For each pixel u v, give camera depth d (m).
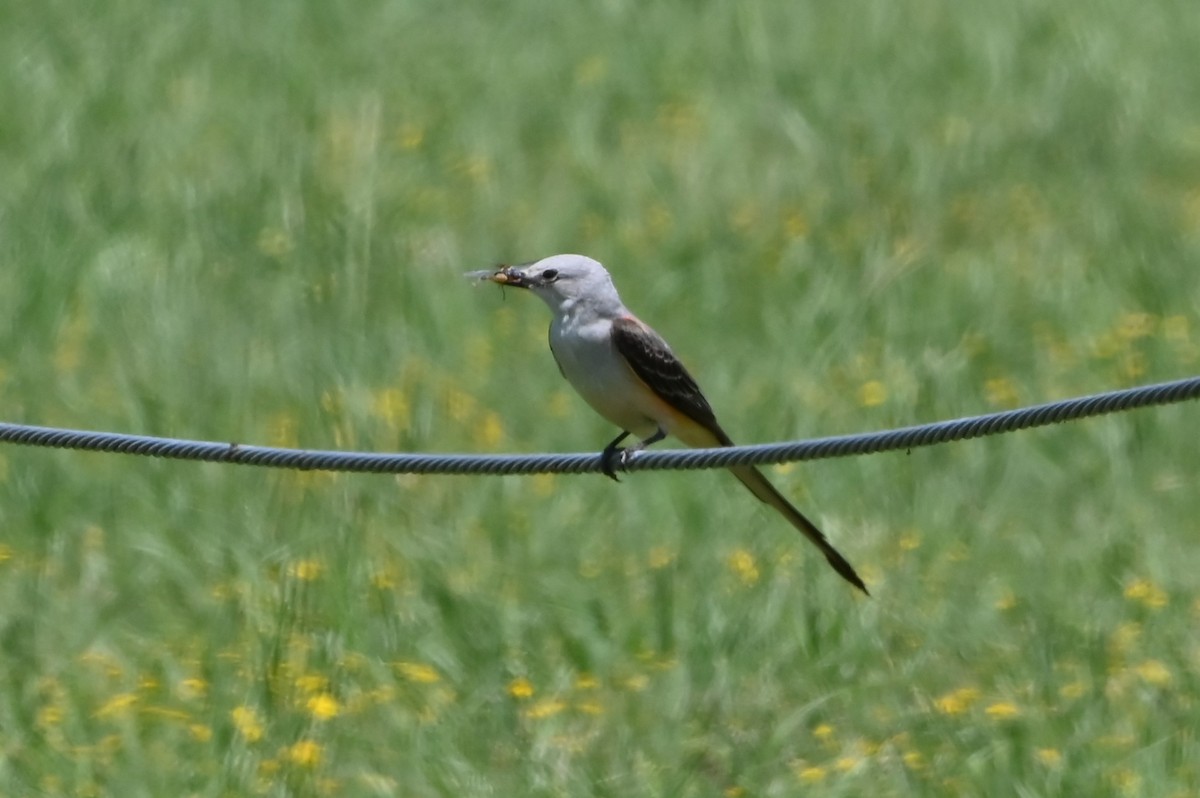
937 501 13.79
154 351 15.91
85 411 15.08
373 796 10.42
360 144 19.77
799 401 15.26
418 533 13.26
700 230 19.52
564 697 11.46
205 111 21.64
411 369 15.98
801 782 10.58
